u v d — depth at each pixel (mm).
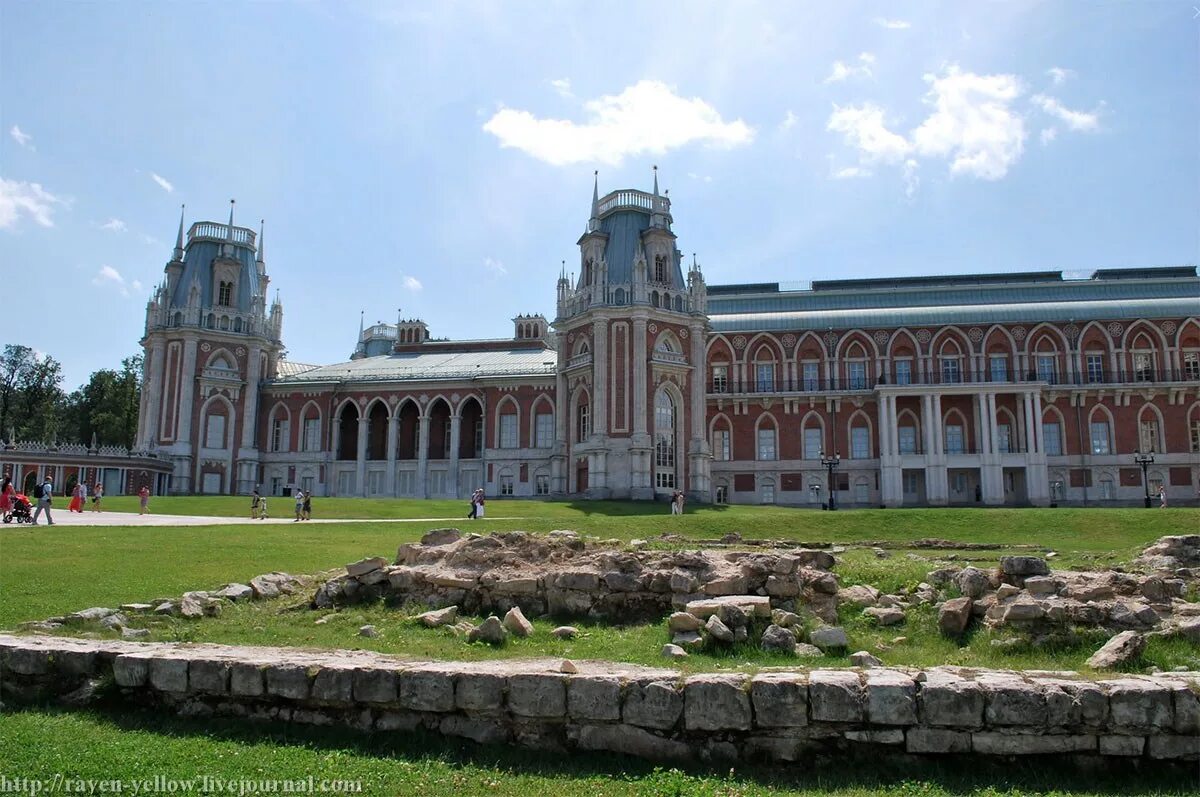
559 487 70125
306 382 83250
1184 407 76812
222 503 57656
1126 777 9625
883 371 81750
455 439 80938
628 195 71688
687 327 69375
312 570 24484
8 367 107250
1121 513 46188
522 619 15508
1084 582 16234
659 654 13703
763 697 10070
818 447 81062
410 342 98000
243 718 11445
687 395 68250
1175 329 78312
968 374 80625
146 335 79625
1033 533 43125
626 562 16891
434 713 10859
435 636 15398
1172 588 16891
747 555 16891
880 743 9898
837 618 15914
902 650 14336
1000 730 9797
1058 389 77750
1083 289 84750
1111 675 10805
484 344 95125
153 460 72312
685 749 10133
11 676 12547
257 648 13320
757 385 83188
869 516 46469
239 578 21984
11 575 21172
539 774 9836
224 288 81062
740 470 81500
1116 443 77312
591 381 67625
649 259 69625
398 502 60500
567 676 10523
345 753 10383
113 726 11336
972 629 15188
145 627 15930
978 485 78250
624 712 10266
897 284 90500
